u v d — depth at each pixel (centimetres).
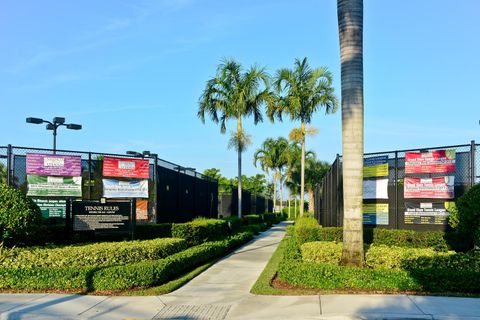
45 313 820
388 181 1491
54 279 1012
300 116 3117
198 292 1023
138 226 1614
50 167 1502
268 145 5866
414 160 1423
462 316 754
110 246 1215
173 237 1677
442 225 1366
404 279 943
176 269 1204
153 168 1747
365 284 952
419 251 1124
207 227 1878
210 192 2977
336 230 1598
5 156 1434
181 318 803
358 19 1081
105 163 1619
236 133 2916
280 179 7250
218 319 795
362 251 1060
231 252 1938
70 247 1212
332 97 3034
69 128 1884
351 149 1070
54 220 1491
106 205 1408
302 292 957
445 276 931
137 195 1678
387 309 800
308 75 3039
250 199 4709
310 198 5738
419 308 804
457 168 1342
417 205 1414
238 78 2883
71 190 1527
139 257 1203
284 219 7625
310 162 5597
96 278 1009
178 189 2131
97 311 841
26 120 1780
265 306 866
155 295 984
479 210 1095
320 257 1165
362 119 1077
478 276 920
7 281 1012
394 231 1372
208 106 2864
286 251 1344
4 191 1185
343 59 1087
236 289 1057
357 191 1065
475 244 1144
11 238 1183
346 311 791
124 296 966
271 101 2952
